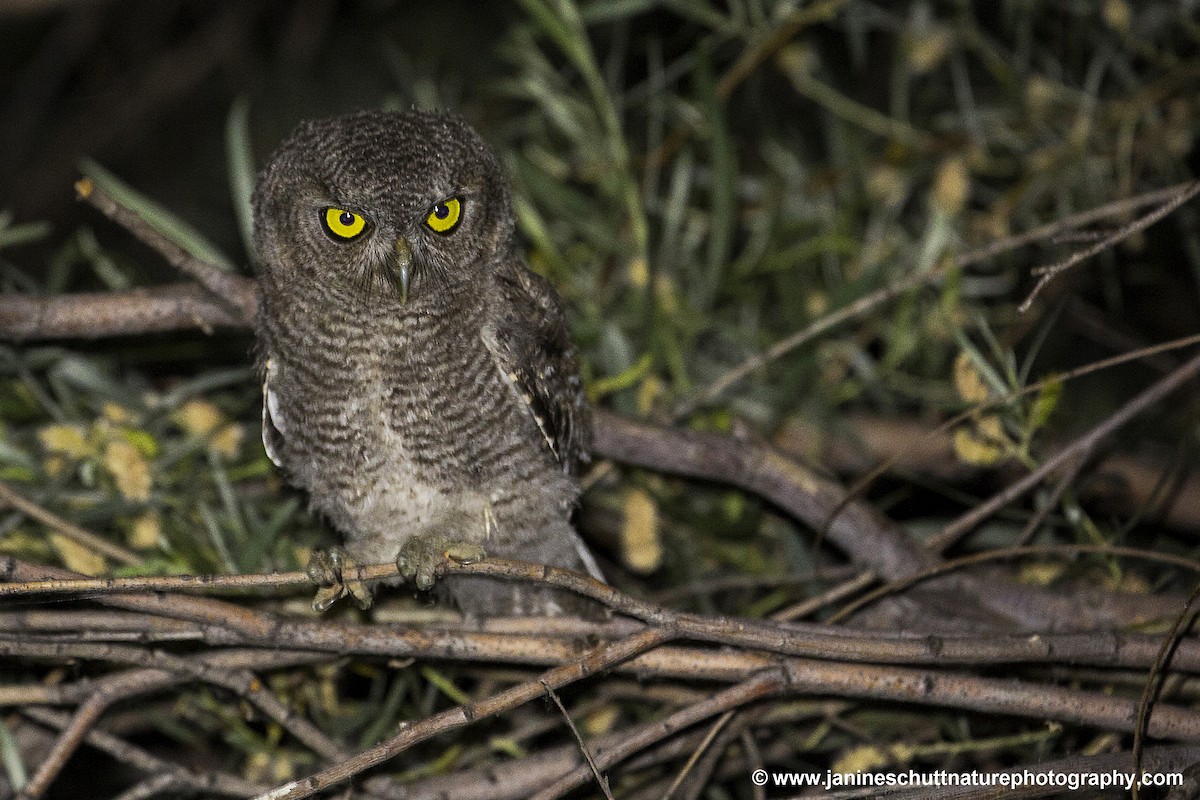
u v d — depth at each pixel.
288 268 8.59
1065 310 12.13
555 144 13.38
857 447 11.40
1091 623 9.12
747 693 7.55
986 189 12.83
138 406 10.12
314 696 9.20
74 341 10.35
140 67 17.48
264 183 8.75
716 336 12.19
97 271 11.05
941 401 11.30
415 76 15.44
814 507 9.32
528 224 11.20
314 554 8.07
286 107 16.70
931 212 11.97
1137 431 10.44
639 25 14.27
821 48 13.90
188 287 9.54
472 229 8.62
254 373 9.13
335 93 16.64
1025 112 12.38
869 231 12.39
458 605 9.22
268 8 17.16
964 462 10.17
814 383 11.62
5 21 17.22
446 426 8.55
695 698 8.82
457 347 8.52
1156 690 7.60
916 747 8.53
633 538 9.57
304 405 8.61
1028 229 12.27
